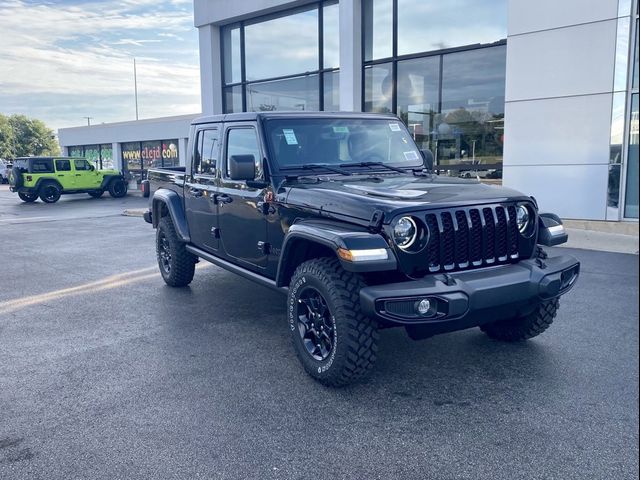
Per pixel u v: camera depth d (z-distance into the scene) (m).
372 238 3.62
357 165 5.09
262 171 4.83
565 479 2.90
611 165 9.76
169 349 4.89
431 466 3.04
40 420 3.61
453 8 12.35
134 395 3.96
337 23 14.64
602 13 9.49
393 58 13.48
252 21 16.61
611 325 5.28
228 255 5.61
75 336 5.28
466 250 3.88
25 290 7.20
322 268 3.97
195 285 7.30
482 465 3.04
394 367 4.41
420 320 3.55
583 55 9.79
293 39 15.70
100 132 31.23
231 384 4.13
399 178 4.83
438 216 3.77
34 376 4.32
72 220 16.38
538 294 3.91
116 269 8.49
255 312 6.02
